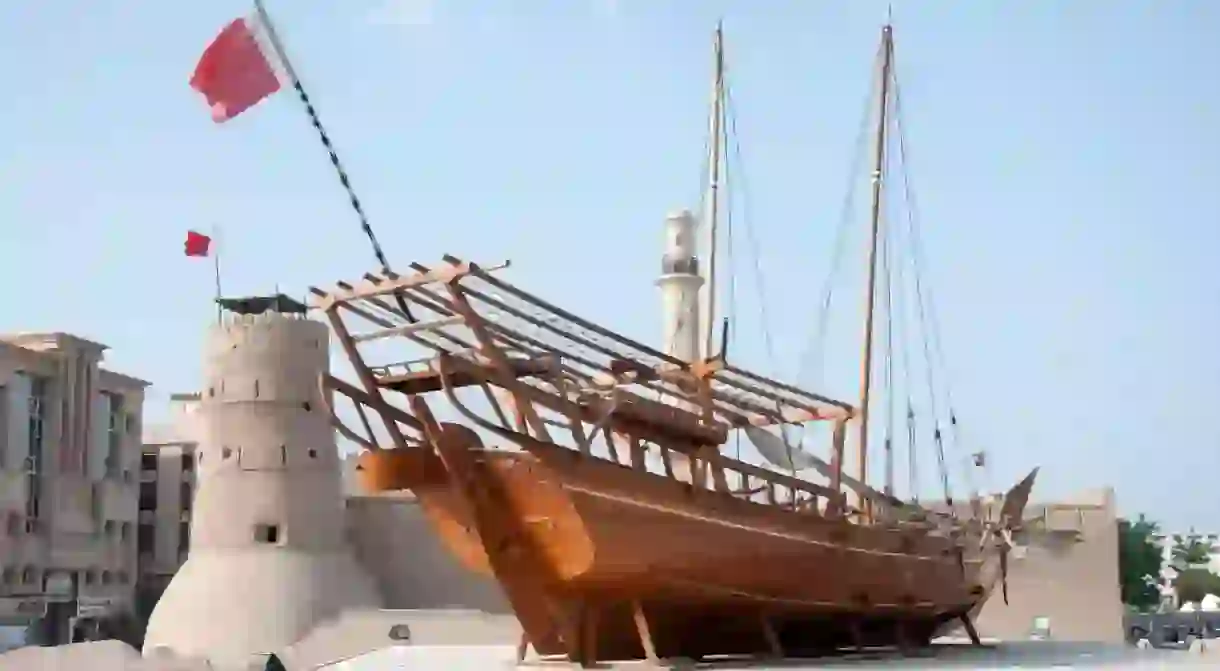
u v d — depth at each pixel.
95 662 50.31
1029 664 31.84
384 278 23.72
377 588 76.69
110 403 95.19
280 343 74.69
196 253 64.25
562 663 26.97
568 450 24.28
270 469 73.12
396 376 24.95
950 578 39.81
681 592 27.36
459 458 24.41
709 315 55.62
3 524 81.00
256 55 25.81
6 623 78.75
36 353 86.00
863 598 33.41
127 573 94.81
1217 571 162.12
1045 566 67.94
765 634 30.59
